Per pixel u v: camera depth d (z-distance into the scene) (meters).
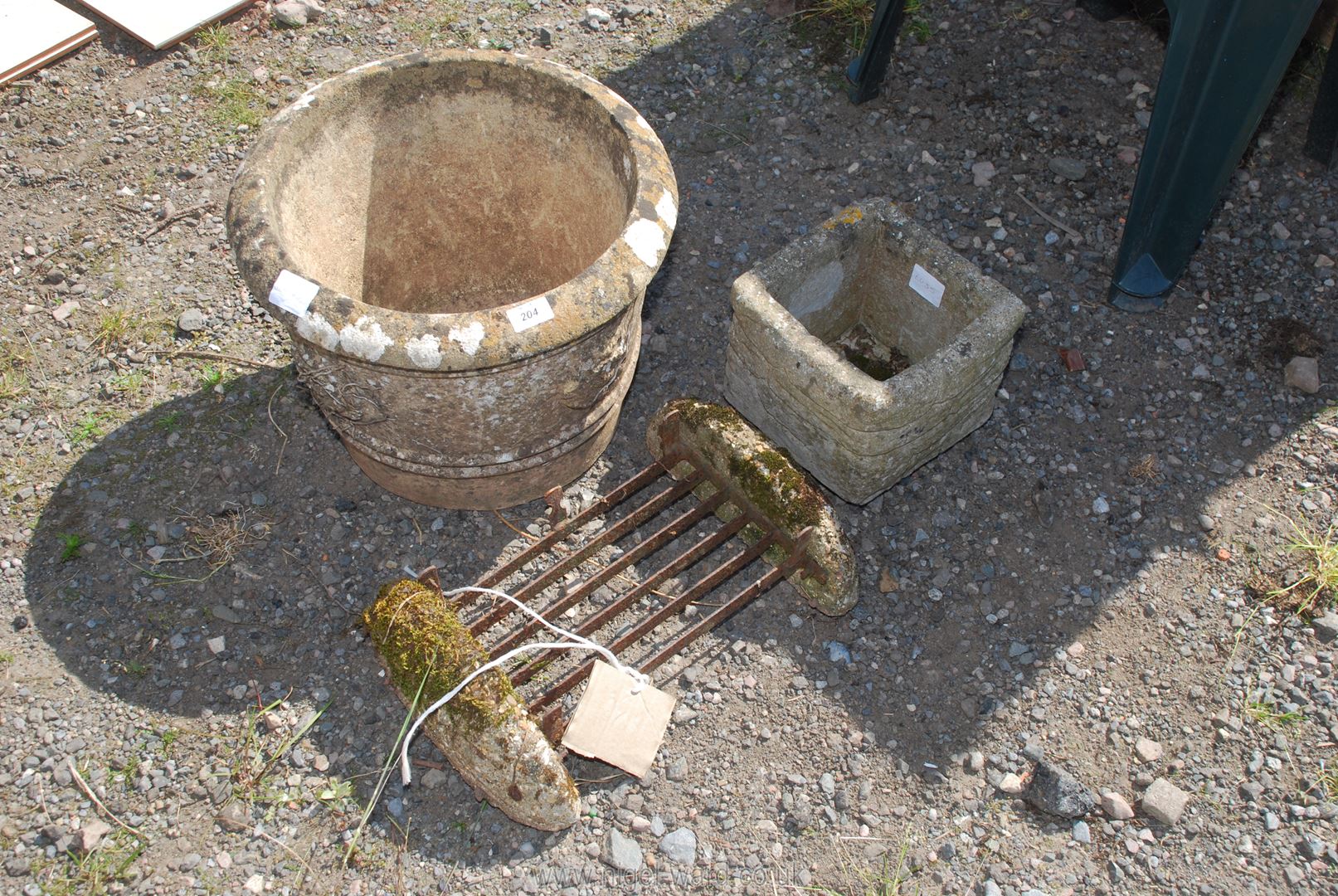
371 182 2.86
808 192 3.71
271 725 2.55
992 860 2.42
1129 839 2.45
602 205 2.82
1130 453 3.08
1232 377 3.22
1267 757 2.55
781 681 2.70
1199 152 3.07
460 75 2.77
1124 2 4.13
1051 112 3.88
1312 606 2.77
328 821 2.43
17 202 3.56
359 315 2.20
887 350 3.26
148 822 2.41
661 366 3.28
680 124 3.91
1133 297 3.36
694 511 2.73
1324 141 3.62
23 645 2.65
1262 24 2.78
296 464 3.03
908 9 4.13
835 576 2.64
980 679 2.70
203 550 2.84
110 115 3.83
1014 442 3.11
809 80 4.03
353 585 2.81
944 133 3.85
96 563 2.80
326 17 4.21
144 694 2.59
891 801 2.51
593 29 4.21
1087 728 2.62
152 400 3.13
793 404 2.83
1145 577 2.85
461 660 2.31
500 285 3.26
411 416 2.46
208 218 3.56
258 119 3.84
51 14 4.02
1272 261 3.46
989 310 2.73
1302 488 3.00
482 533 2.91
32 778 2.45
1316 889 2.37
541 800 2.29
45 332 3.25
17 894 2.30
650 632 2.77
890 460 2.78
